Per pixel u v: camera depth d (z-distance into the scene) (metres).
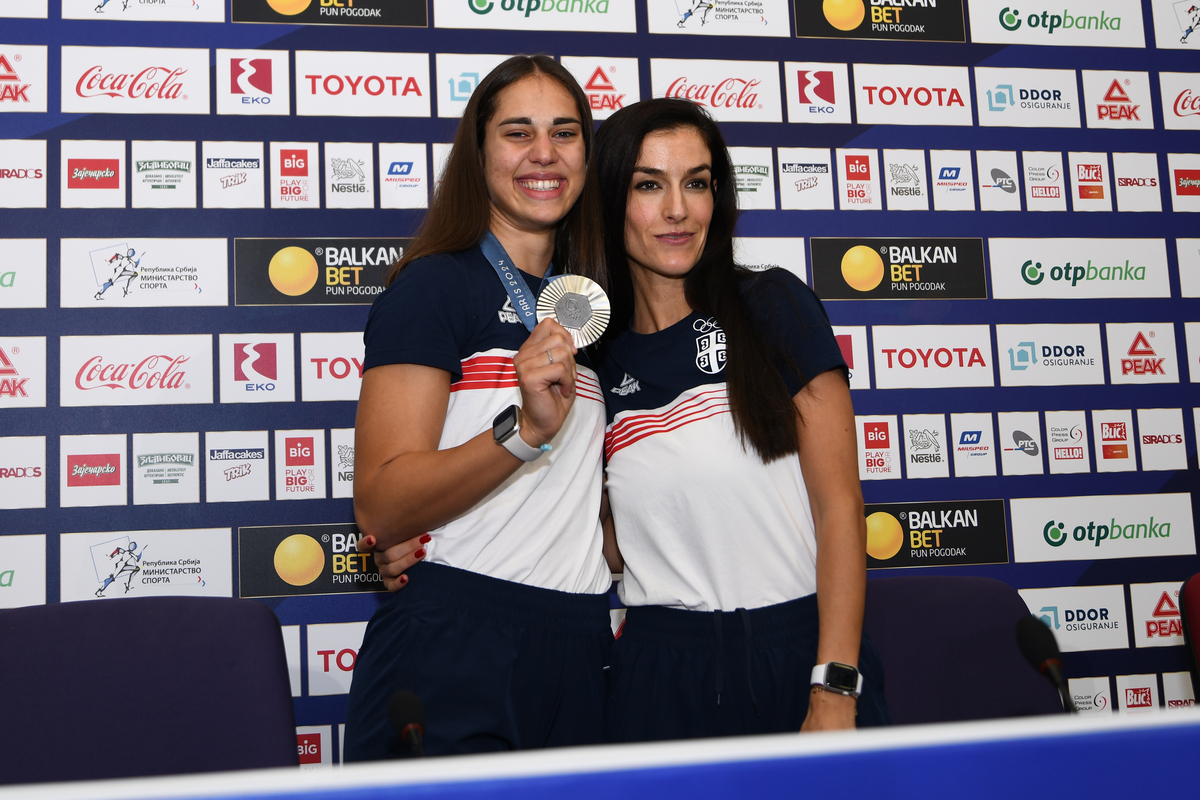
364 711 1.50
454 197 1.68
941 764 0.62
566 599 1.55
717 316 1.64
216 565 2.32
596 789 0.59
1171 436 2.70
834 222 2.64
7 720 1.61
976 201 2.71
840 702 1.42
